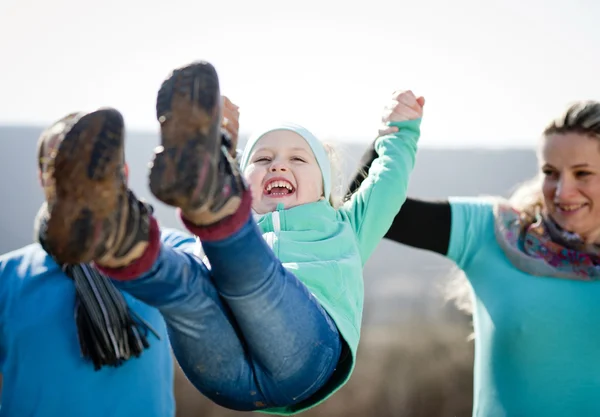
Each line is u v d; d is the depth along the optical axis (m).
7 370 2.60
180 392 5.82
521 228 3.15
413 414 5.97
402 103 3.30
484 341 3.08
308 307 2.32
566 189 2.93
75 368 2.58
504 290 3.04
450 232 3.25
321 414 5.91
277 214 2.82
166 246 2.10
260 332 2.21
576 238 3.01
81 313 2.61
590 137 2.89
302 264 2.62
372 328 6.23
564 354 2.88
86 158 1.76
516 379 2.94
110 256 1.87
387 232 3.30
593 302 2.91
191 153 1.83
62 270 2.70
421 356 6.09
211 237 2.02
